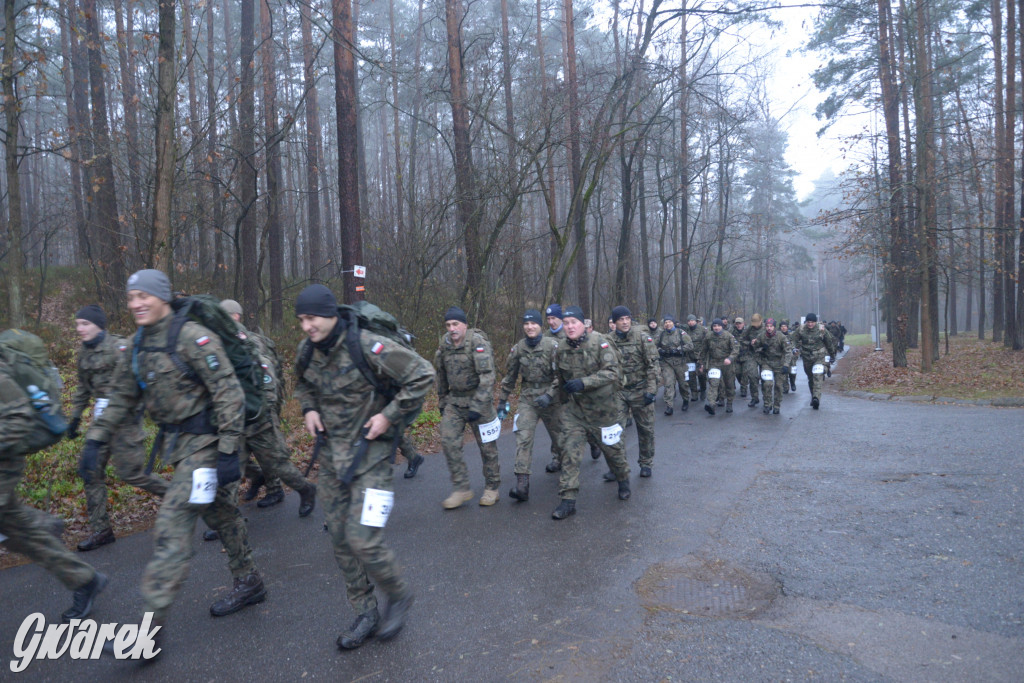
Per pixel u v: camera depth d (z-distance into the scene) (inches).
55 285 810.2
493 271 600.4
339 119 423.2
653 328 491.8
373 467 134.0
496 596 162.1
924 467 270.2
